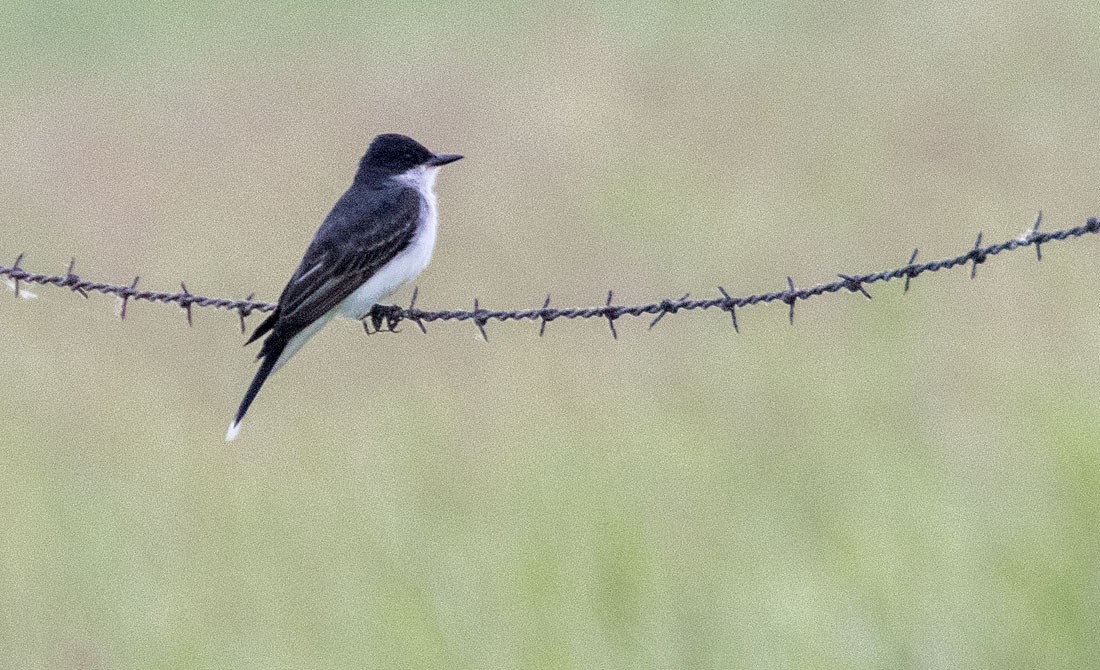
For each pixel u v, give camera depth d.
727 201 19.23
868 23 29.59
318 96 26.94
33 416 13.44
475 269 17.41
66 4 38.00
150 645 9.88
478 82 26.72
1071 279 14.75
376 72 28.72
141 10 37.00
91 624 10.12
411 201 10.91
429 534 10.53
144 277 17.86
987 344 13.33
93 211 20.69
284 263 17.95
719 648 9.20
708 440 11.79
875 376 12.84
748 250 17.41
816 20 30.58
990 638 9.02
